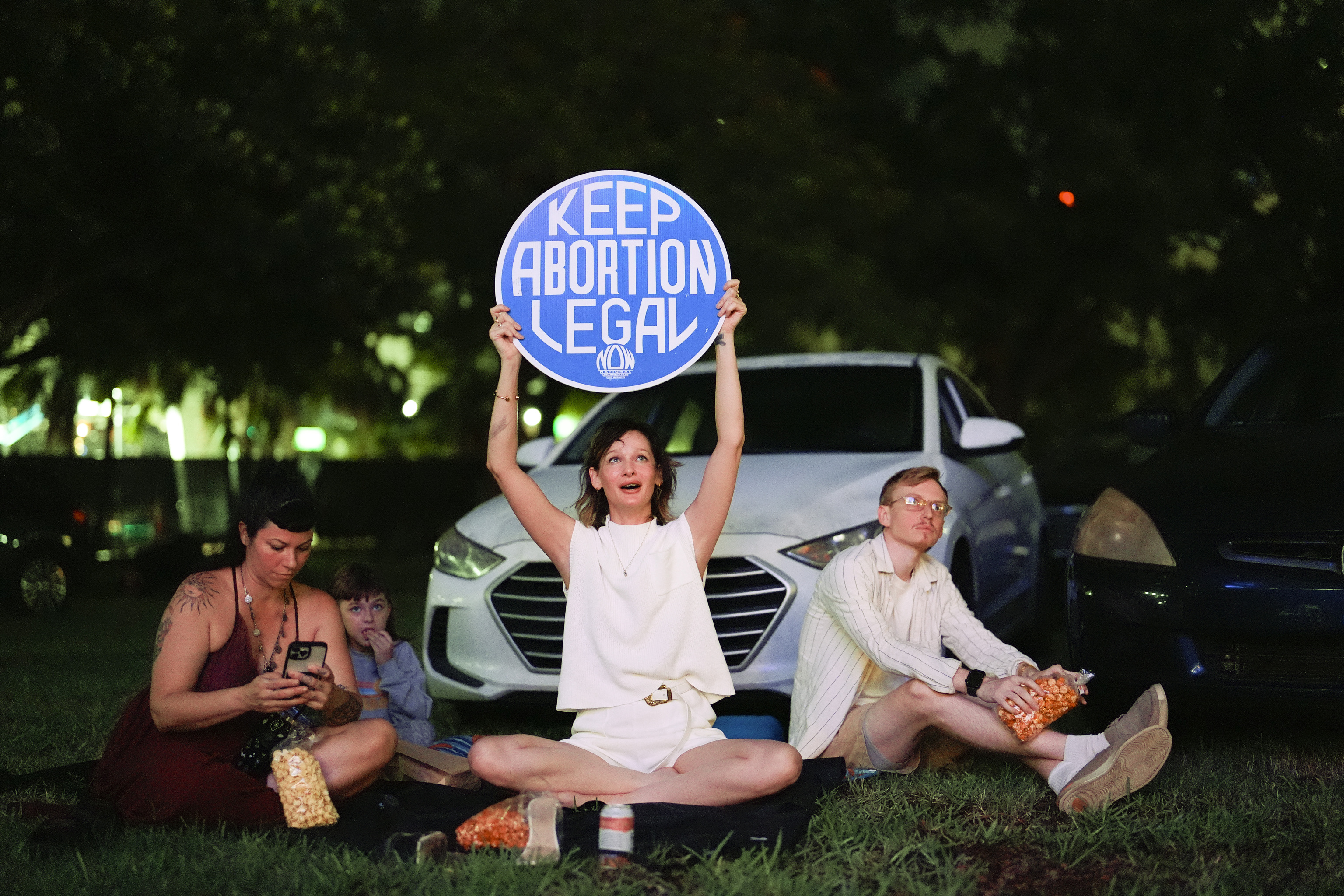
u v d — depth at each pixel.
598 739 3.80
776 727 4.71
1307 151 18.81
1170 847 3.38
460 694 5.34
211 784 3.67
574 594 3.90
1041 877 3.18
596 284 4.29
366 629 4.73
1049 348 23.70
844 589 4.17
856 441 6.23
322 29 14.79
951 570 5.61
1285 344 5.80
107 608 12.82
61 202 13.31
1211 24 19.05
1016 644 7.96
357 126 15.24
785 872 3.09
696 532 3.92
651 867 3.21
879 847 3.41
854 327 15.09
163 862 3.25
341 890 3.04
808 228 14.72
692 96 14.08
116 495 19.95
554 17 13.94
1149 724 3.66
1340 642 4.26
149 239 14.09
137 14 13.51
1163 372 25.20
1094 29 20.02
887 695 4.12
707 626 3.88
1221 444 5.15
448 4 14.19
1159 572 4.55
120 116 13.23
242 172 14.66
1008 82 20.77
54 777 4.30
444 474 23.94
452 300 20.64
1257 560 4.39
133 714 3.79
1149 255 20.56
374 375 29.97
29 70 12.77
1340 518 4.34
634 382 4.28
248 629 3.79
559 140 13.36
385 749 3.87
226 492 21.05
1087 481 11.06
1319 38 18.36
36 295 14.15
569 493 5.59
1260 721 5.27
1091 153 19.83
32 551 12.24
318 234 14.70
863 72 20.92
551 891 3.02
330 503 23.45
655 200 4.29
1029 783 4.02
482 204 15.18
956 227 20.70
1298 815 3.61
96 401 20.50
